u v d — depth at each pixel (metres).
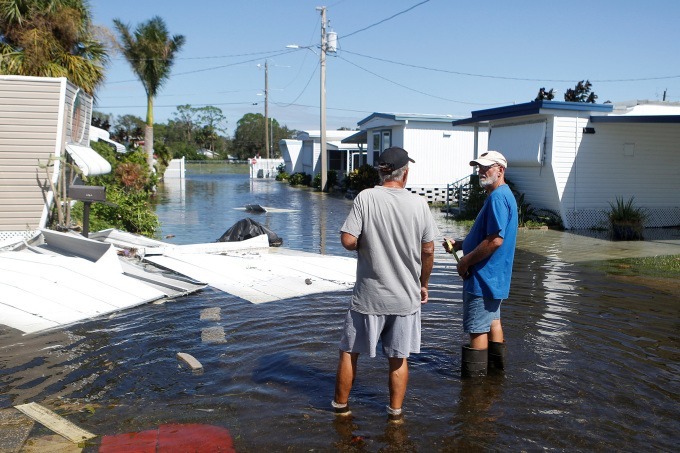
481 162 4.50
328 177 30.45
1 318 5.79
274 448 3.45
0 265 7.27
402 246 3.68
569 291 7.52
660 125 15.10
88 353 4.98
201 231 13.85
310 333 5.55
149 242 10.12
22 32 15.02
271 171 49.28
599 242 12.34
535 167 15.38
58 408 3.94
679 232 14.16
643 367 4.74
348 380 3.87
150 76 31.66
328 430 3.67
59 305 6.19
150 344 5.22
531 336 5.53
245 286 7.34
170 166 44.75
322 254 10.54
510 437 3.60
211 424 3.73
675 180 15.45
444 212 19.34
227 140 96.12
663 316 6.29
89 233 10.28
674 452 3.41
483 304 4.48
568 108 14.34
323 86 30.03
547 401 4.10
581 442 3.53
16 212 10.09
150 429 3.66
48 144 10.21
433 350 5.18
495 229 4.32
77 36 16.23
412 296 3.76
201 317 6.05
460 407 4.01
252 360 4.85
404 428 3.71
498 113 16.20
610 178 14.95
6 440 3.48
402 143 22.78
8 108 9.99
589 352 5.09
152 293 6.86
